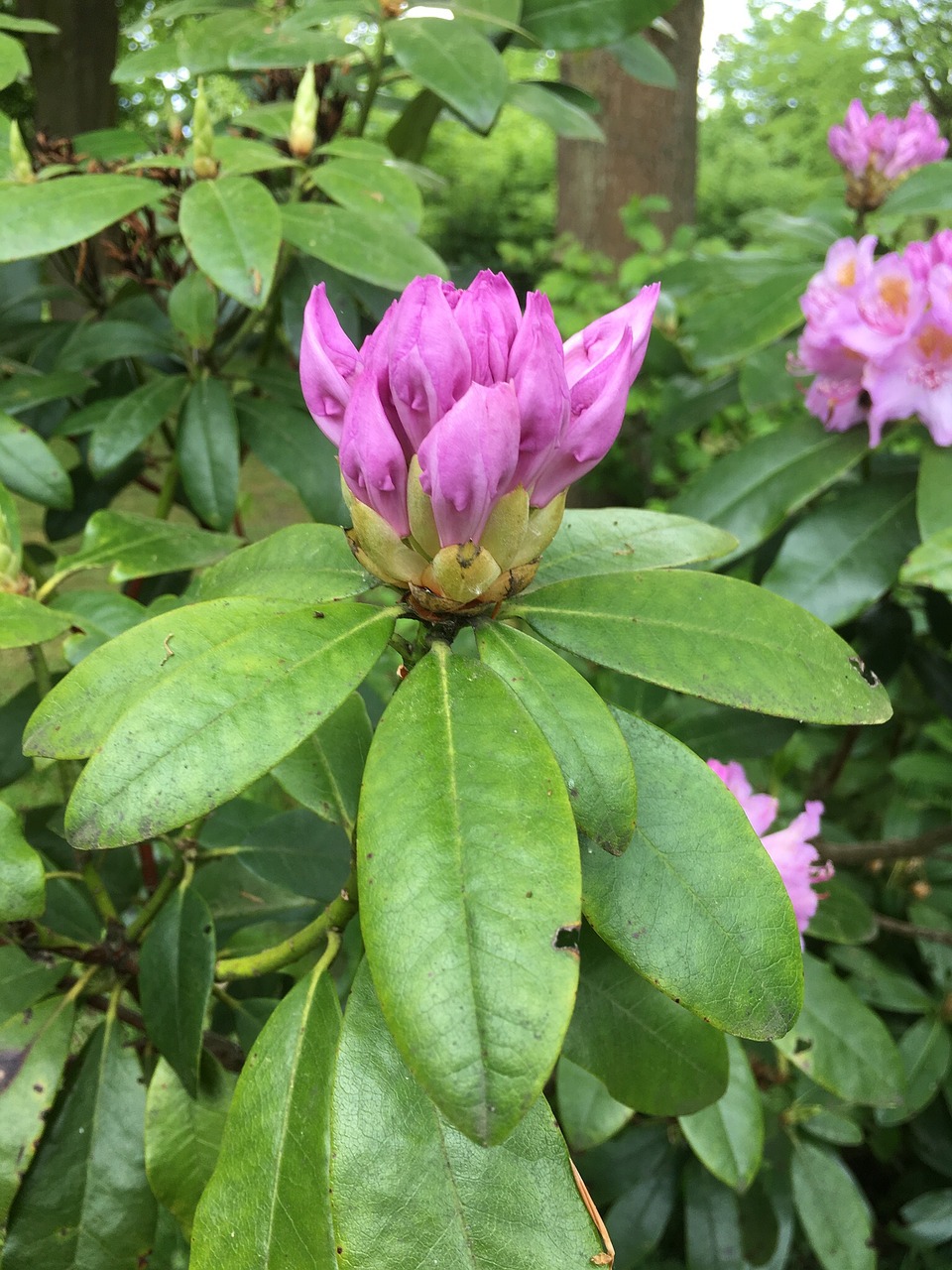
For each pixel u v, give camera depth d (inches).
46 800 36.9
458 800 9.1
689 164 66.1
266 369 23.8
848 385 21.1
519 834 8.9
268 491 69.7
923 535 19.4
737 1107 18.2
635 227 51.0
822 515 21.9
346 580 12.2
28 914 12.1
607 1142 25.4
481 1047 7.9
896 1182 31.1
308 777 14.7
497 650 10.6
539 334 9.4
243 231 16.6
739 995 10.1
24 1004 14.7
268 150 19.7
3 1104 13.9
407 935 8.4
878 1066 19.6
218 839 22.5
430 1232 10.0
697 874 10.5
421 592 10.5
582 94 29.1
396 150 29.6
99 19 61.3
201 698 9.6
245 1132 11.2
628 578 12.1
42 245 16.4
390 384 9.9
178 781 9.2
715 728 24.0
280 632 10.3
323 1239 10.7
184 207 16.9
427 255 18.6
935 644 31.4
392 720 9.8
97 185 17.1
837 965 30.4
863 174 25.8
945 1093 27.5
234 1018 19.7
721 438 46.9
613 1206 24.8
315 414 10.9
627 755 10.0
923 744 34.4
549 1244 10.0
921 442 21.3
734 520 21.8
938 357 19.7
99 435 21.6
